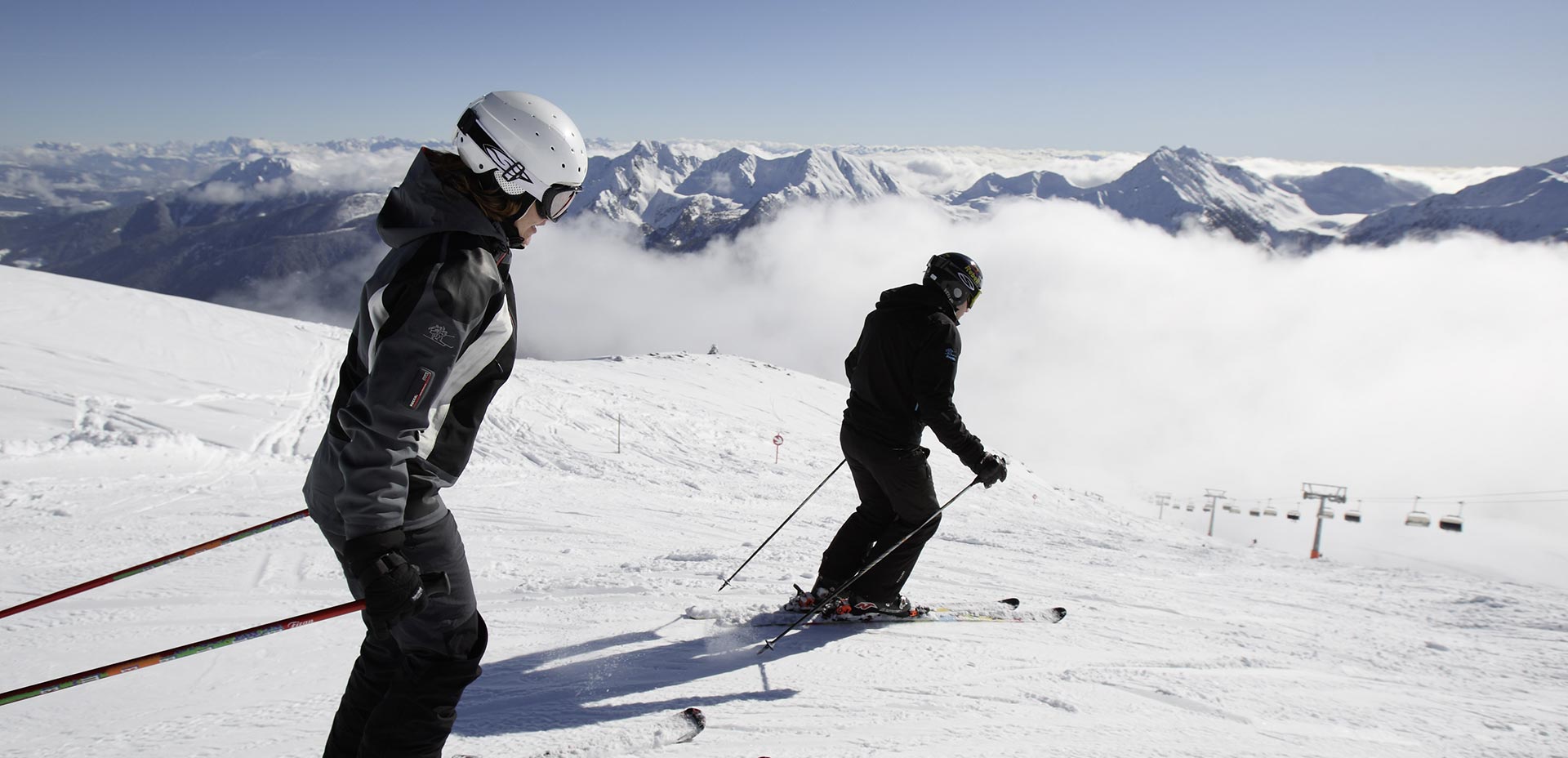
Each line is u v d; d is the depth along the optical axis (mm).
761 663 2926
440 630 1576
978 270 3211
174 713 2490
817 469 23234
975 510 20484
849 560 3459
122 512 7762
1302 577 5629
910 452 3225
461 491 9789
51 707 2547
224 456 13523
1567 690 2885
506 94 1525
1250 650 3320
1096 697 2643
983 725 2357
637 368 43562
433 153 1493
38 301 23344
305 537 6070
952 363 3090
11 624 3734
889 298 3260
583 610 3713
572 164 1534
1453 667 3178
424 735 1590
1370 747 2289
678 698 2564
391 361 1318
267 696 2658
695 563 4891
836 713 2441
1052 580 4824
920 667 2904
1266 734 2365
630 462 20453
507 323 1547
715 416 31031
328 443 1485
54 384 16594
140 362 19516
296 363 22016
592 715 2410
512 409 24094
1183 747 2223
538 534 6902
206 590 4453
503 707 2475
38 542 6168
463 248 1410
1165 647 3314
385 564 1352
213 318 25641
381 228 1424
